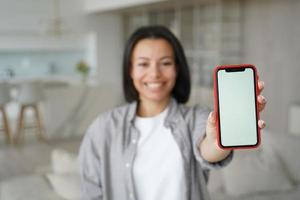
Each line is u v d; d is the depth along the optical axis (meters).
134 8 6.50
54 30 7.57
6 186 2.68
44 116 6.43
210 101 5.31
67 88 6.50
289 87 4.27
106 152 1.30
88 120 6.71
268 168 2.82
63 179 2.53
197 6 5.66
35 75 8.01
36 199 2.39
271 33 4.46
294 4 4.12
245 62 4.85
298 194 2.71
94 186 1.33
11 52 7.80
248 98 0.92
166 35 1.28
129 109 1.34
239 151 2.94
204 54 5.54
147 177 1.24
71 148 5.56
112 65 8.14
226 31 5.11
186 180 1.21
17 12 7.30
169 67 1.28
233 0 4.95
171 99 1.33
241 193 2.68
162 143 1.26
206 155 1.11
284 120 4.33
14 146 5.89
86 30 7.88
